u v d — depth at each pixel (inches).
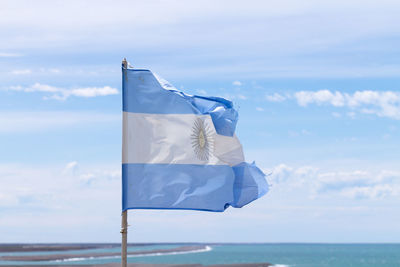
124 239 628.4
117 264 4771.2
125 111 648.4
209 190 661.3
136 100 651.5
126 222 637.3
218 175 668.7
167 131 655.1
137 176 646.5
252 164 719.7
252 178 715.4
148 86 652.7
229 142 700.7
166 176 651.5
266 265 4985.2
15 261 6328.7
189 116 660.1
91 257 7731.3
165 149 652.1
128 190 642.2
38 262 6156.5
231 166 708.0
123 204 639.8
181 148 655.1
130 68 651.5
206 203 658.8
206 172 665.0
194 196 657.0
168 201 649.6
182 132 657.0
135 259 7332.7
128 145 645.9
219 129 693.3
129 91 650.8
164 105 654.5
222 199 666.8
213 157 669.9
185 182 655.1
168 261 6855.3
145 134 650.8
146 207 644.7
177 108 656.4
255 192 714.8
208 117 670.5
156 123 653.3
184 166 655.8
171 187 650.8
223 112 693.3
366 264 6707.7
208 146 670.5
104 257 7869.1
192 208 655.1
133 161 645.9
